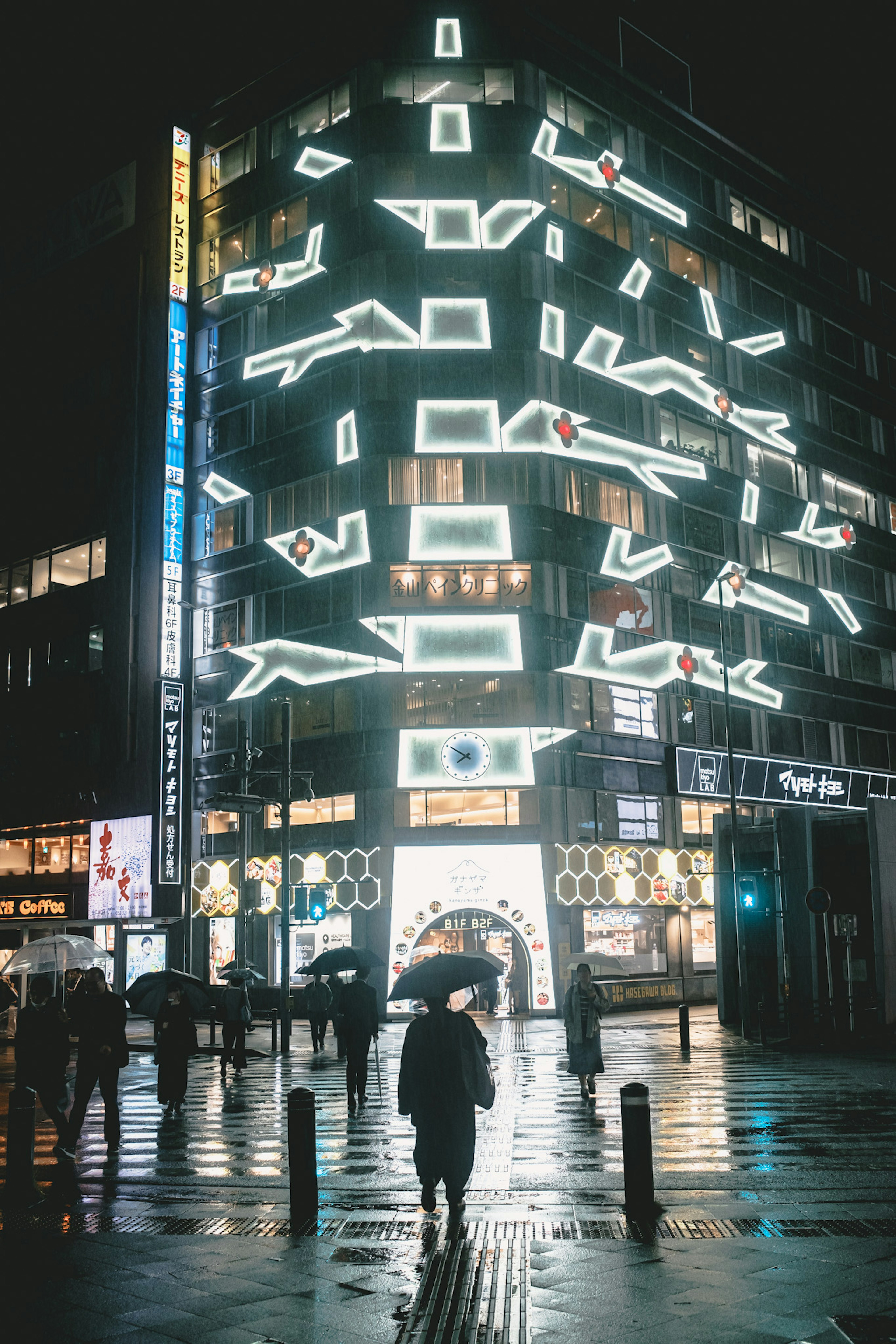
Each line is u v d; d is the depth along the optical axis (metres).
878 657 54.50
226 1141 13.52
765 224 53.12
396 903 37.31
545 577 39.25
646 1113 9.31
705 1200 9.62
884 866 27.42
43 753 49.12
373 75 41.94
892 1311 6.50
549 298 41.44
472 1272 7.50
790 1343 6.01
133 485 46.72
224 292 45.84
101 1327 6.52
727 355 48.88
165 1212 9.48
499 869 37.53
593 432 41.78
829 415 54.31
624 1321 6.45
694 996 41.81
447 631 38.66
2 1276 7.56
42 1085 11.49
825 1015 27.25
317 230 42.56
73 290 51.41
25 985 39.34
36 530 51.53
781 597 49.16
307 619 40.94
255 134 45.78
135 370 47.38
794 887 28.45
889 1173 10.73
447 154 41.31
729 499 47.47
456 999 37.28
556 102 43.41
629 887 39.94
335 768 39.28
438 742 38.12
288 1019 25.84
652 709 42.34
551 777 38.25
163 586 44.22
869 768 52.31
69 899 46.88
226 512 44.75
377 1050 17.34
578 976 16.98
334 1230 8.74
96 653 47.56
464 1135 8.70
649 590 43.06
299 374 42.50
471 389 40.00
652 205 46.47
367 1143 13.22
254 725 42.22
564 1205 9.58
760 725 47.09
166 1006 15.78
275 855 40.72
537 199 41.53
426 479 39.66
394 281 40.59
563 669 39.16
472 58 42.00
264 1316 6.67
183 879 42.84
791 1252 7.81
